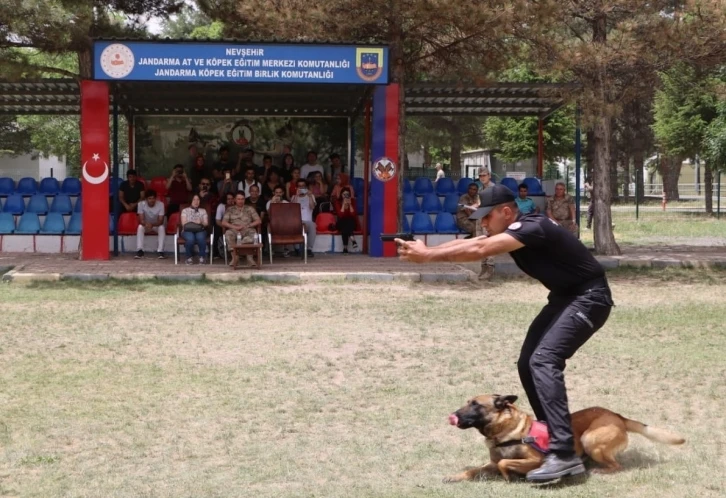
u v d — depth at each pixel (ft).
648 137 174.60
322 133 77.82
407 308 42.98
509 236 18.58
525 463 18.56
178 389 27.37
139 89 64.95
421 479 19.01
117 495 18.08
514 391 27.12
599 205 65.21
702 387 27.61
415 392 27.02
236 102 72.08
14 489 18.54
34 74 57.98
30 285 49.73
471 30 56.39
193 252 58.08
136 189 66.49
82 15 53.62
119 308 42.65
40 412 24.68
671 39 56.90
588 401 25.91
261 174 71.61
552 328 18.90
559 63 56.49
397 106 61.52
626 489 17.97
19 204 68.23
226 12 69.77
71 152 143.95
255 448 21.44
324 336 35.99
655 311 42.47
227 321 39.42
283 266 56.80
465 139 161.79
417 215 66.33
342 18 58.03
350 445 21.63
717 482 18.40
